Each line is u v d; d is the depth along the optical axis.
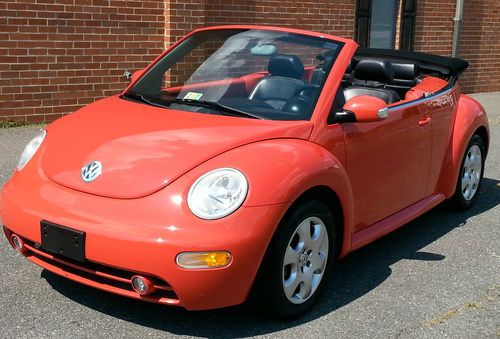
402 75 5.44
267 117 3.79
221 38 4.56
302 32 4.39
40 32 7.81
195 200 3.09
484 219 5.62
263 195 3.16
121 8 8.41
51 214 3.25
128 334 3.30
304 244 3.46
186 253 2.99
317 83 3.99
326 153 3.64
